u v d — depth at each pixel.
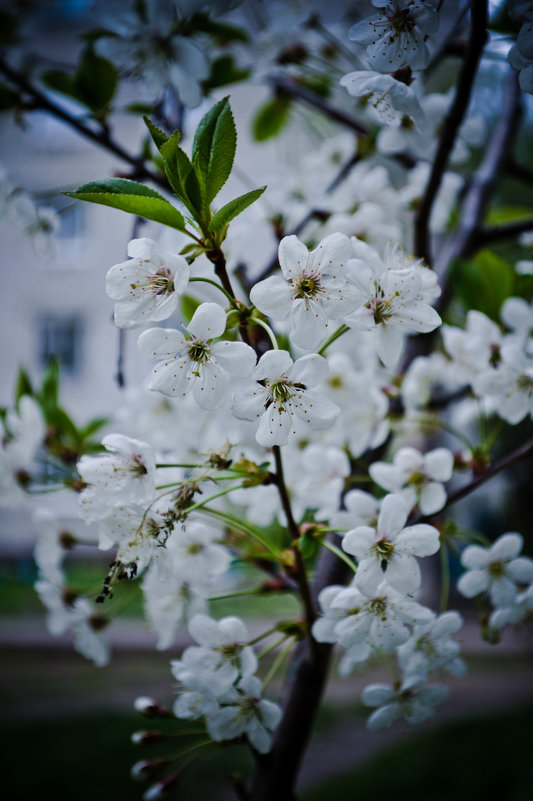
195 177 0.20
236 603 1.76
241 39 0.31
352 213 0.37
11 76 0.31
